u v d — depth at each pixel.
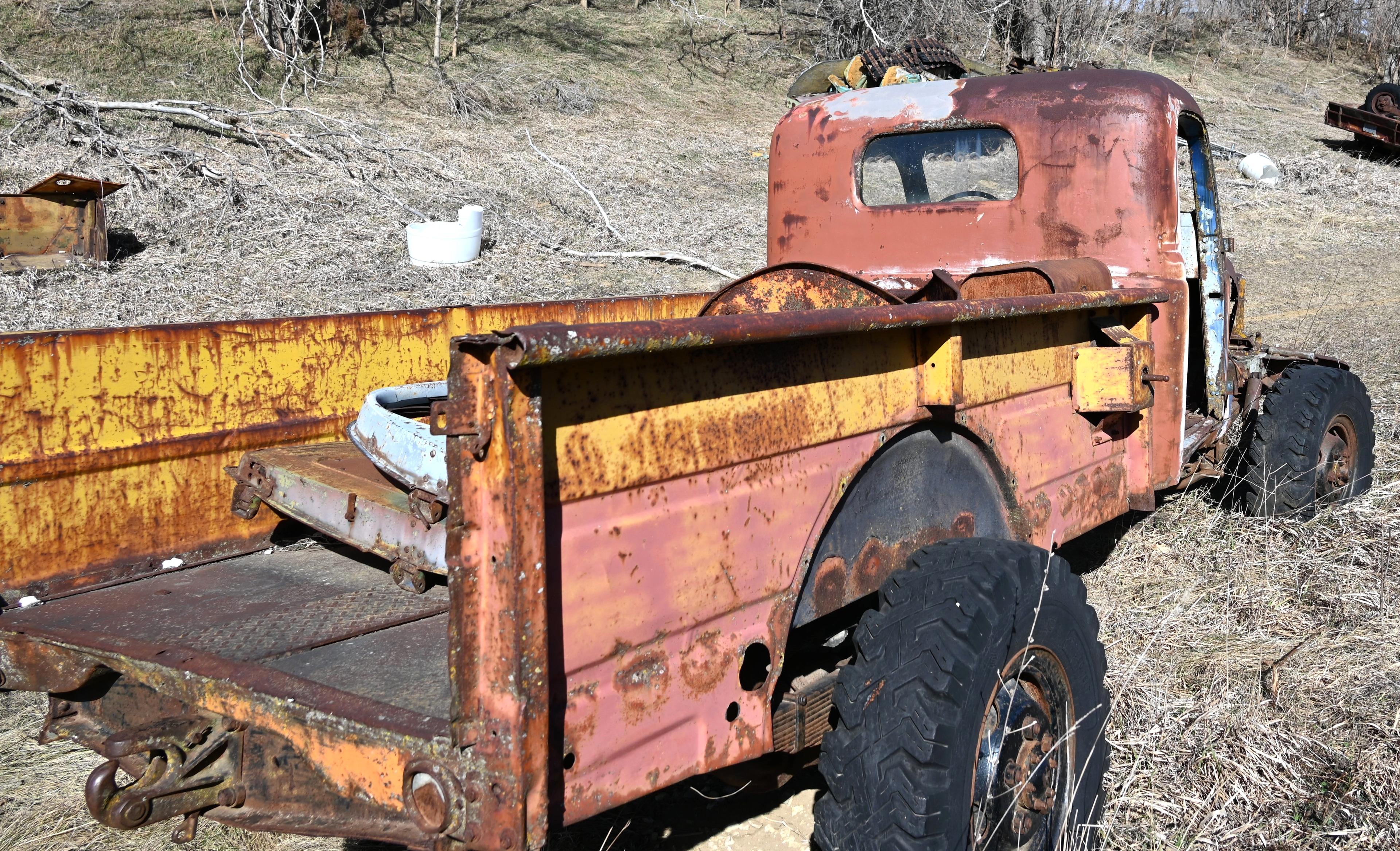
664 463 1.97
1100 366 3.27
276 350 3.14
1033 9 21.83
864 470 2.54
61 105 12.62
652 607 1.96
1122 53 27.47
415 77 17.44
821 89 16.02
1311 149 21.66
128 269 9.57
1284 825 2.93
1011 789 2.45
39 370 2.64
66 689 2.38
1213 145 20.66
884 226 4.36
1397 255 14.76
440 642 2.36
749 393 2.14
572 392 1.80
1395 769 3.07
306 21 17.22
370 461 2.82
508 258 11.41
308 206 11.80
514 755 1.70
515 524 1.69
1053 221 3.99
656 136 17.25
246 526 3.08
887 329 2.36
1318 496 4.92
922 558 2.57
